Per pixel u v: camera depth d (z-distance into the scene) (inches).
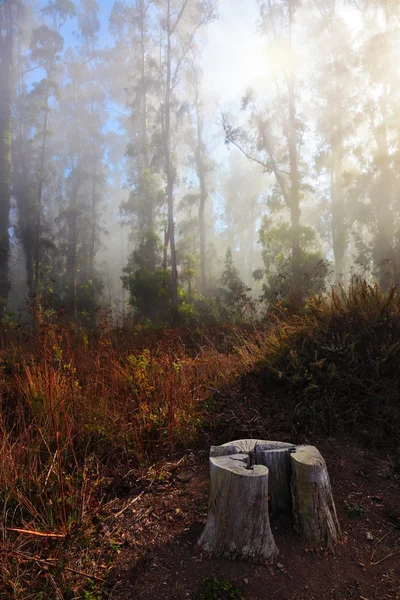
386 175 994.7
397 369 153.7
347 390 154.3
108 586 90.7
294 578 90.9
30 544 101.3
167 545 100.7
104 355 211.8
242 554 93.9
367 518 109.0
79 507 112.6
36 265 1330.0
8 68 1393.9
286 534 101.0
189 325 474.6
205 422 161.2
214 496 98.2
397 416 141.9
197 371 198.5
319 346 167.6
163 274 1014.4
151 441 149.2
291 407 155.7
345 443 139.6
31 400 160.7
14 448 133.3
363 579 91.5
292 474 102.8
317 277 828.0
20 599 86.7
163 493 122.6
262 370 174.1
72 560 96.8
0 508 111.6
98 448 142.3
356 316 173.6
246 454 105.0
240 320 376.8
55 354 190.2
